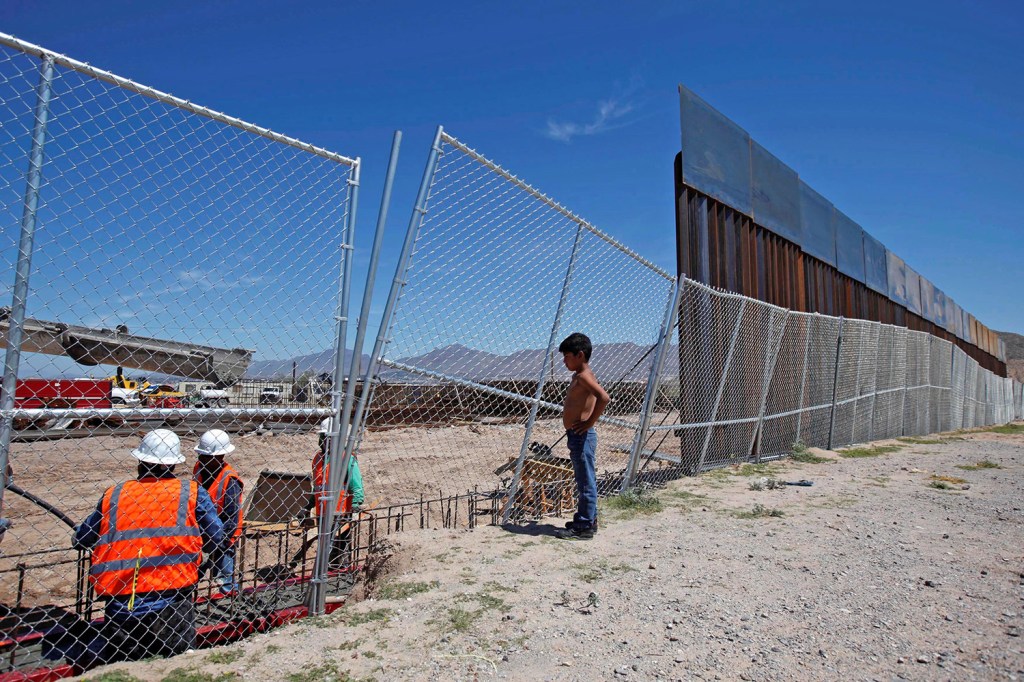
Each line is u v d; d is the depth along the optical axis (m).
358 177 4.38
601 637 3.66
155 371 3.96
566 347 5.60
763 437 11.20
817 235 15.45
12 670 3.48
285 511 6.25
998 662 3.32
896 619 3.92
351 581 5.28
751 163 12.11
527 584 4.49
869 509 7.03
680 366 9.18
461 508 8.49
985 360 38.41
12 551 6.94
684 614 3.99
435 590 4.37
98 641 3.68
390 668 3.29
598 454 8.95
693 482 8.65
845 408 14.33
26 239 3.13
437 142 4.93
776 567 4.93
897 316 22.67
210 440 4.79
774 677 3.18
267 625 4.23
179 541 3.77
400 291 4.75
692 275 9.73
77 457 11.94
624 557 5.14
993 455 12.59
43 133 3.18
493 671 3.26
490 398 5.92
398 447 13.77
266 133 3.92
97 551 3.68
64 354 3.79
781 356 11.75
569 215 6.24
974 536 5.87
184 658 3.40
